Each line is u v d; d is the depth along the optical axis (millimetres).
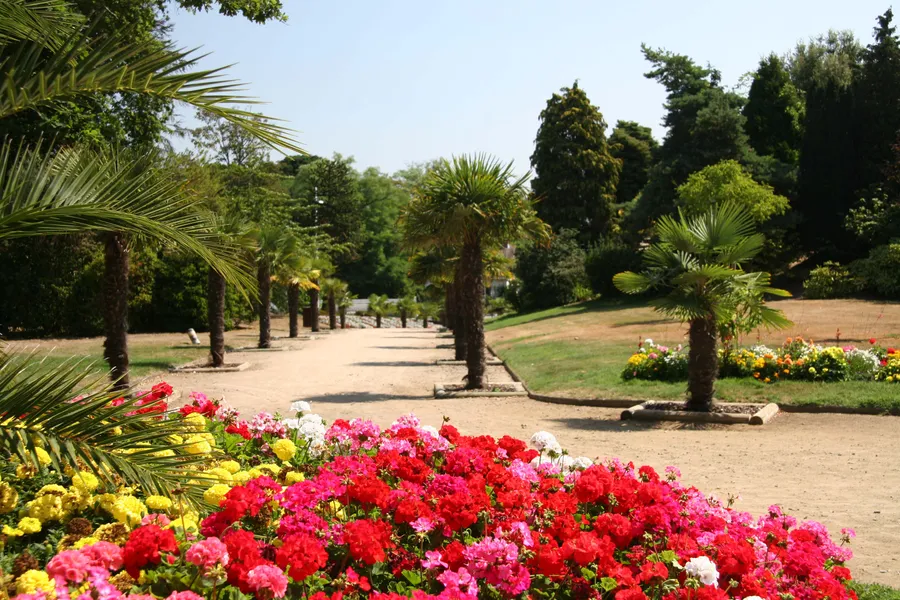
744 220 12539
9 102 3607
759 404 12703
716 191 34438
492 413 13312
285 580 2625
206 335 35875
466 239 16516
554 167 54312
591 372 17109
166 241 4207
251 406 14289
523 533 3342
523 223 16344
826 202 38094
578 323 33000
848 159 37750
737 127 41500
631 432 11086
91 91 3773
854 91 38656
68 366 3742
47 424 3381
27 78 3668
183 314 37562
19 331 33062
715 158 41219
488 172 16078
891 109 37219
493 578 3119
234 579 2699
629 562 3531
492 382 18141
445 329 48812
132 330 37500
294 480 4289
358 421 5527
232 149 53875
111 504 3633
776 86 48531
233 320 43844
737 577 3451
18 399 3375
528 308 49156
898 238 31969
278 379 19234
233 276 4285
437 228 16438
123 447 3482
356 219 81438
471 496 3777
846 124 37906
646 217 43438
